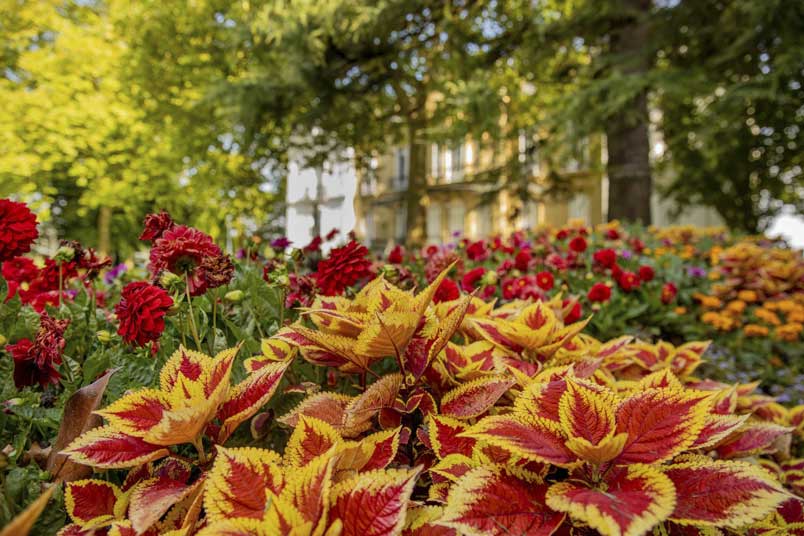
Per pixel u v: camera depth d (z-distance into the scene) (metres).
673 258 5.81
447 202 28.52
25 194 10.02
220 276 1.29
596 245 6.03
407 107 11.25
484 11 9.98
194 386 0.93
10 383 1.22
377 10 8.34
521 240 6.04
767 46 8.62
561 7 11.57
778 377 4.11
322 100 9.88
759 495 0.73
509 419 0.87
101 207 13.30
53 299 1.95
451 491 0.78
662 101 10.91
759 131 10.59
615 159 9.65
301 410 1.05
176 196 11.59
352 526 0.72
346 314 1.09
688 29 9.31
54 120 9.87
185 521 0.78
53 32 11.23
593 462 0.78
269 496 0.67
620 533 0.63
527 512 0.76
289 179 6.34
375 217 32.03
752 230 12.73
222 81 9.52
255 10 9.70
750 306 4.86
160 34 11.40
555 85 10.90
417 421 1.13
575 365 1.32
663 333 4.65
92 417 0.98
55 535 0.93
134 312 1.14
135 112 10.48
